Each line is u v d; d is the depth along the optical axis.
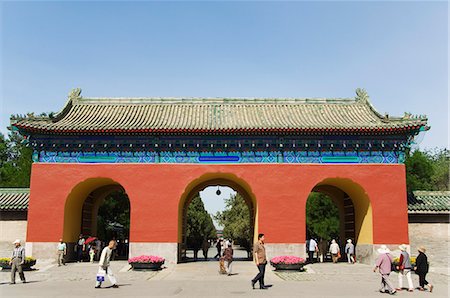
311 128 26.67
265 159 27.70
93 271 23.47
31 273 22.89
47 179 27.48
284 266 23.66
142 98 31.95
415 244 27.66
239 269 25.09
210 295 15.88
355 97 31.84
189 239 62.84
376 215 27.06
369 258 27.17
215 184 32.34
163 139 27.73
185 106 31.61
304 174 27.50
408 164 42.34
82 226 30.55
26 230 28.02
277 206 27.14
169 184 27.39
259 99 31.67
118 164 27.64
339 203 33.03
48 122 27.89
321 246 31.00
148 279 20.91
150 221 26.97
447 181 59.91
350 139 27.77
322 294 16.34
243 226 67.88
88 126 27.17
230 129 26.67
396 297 16.20
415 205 28.02
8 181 47.59
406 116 27.91
